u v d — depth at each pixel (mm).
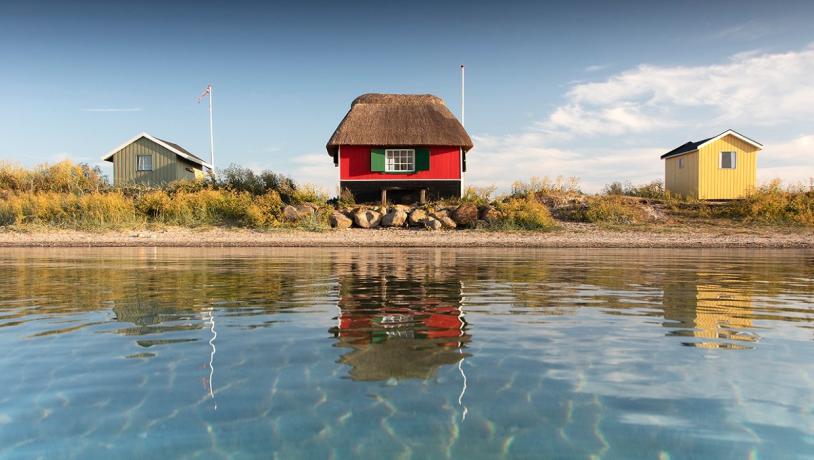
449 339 4250
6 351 3869
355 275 8672
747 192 24547
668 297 6367
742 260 11828
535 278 8305
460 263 10914
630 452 2350
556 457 2297
